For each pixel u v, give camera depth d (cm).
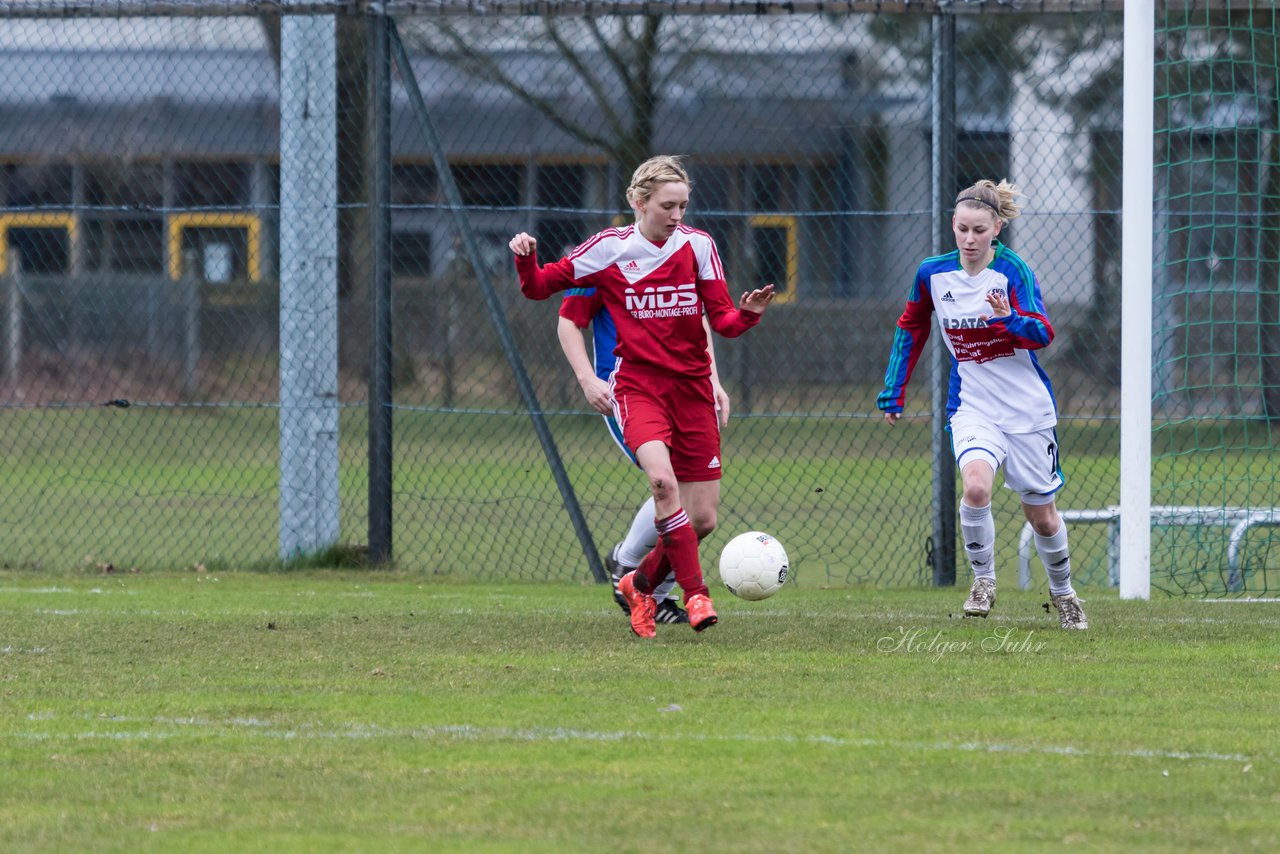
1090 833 1244
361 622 2434
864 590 3064
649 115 6394
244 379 7312
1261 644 2173
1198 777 1413
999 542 3847
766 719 1662
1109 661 2028
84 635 2288
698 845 1216
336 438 3450
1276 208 4994
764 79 6669
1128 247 2781
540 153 6706
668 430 2203
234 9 3356
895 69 6662
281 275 3444
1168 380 4238
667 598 2430
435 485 5062
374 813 1313
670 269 2172
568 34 6494
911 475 4891
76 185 7300
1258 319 3703
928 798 1346
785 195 6706
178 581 3147
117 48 5562
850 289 6675
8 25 4931
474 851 1206
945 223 3114
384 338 3372
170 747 1548
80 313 7506
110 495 5006
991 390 2286
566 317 2270
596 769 1455
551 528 4138
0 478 5497
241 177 7231
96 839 1241
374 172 3344
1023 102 5666
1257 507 3506
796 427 6200
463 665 2009
